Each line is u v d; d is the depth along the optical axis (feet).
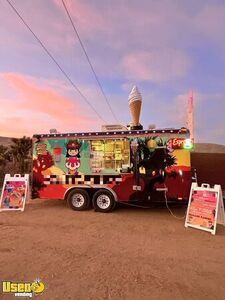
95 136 33.01
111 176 32.50
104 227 26.16
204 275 15.80
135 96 40.22
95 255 18.74
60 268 16.51
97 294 13.44
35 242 21.45
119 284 14.53
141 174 31.63
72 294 13.43
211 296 13.41
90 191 33.91
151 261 17.80
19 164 74.54
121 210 34.22
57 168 33.88
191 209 26.84
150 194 31.32
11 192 34.42
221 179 45.27
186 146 30.35
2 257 18.22
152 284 14.57
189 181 30.19
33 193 34.24
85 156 33.22
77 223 27.61
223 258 18.53
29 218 29.73
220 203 25.70
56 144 33.96
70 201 33.65
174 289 14.06
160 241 22.06
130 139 32.07
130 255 18.83
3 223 27.50
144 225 27.02
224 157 45.73
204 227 25.20
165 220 29.19
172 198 30.60
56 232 24.34
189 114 38.50
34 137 34.45
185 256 18.81
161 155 31.07
